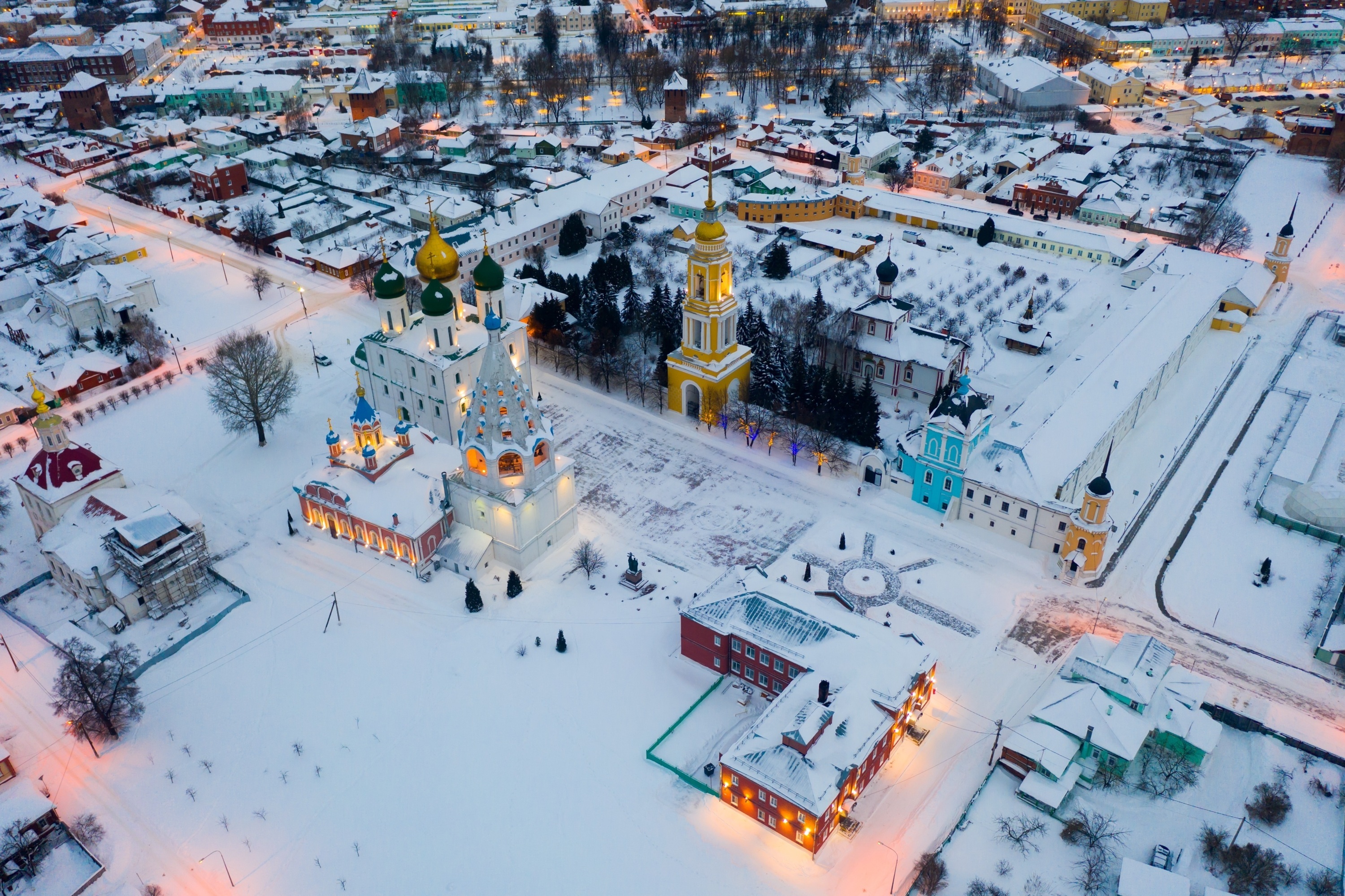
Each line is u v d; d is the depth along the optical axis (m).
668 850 88.94
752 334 163.50
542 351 175.75
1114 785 93.81
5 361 173.62
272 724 102.69
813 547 127.81
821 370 148.62
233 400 149.25
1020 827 89.62
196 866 88.38
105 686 100.88
